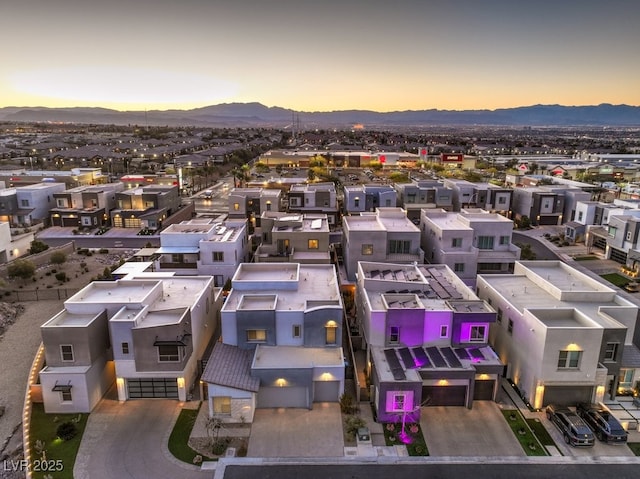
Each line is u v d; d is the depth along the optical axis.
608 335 31.09
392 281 38.78
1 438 29.27
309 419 30.97
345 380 35.31
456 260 51.38
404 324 33.78
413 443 28.47
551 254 70.62
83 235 80.81
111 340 32.12
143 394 33.12
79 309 33.69
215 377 30.45
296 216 60.50
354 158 175.75
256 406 31.95
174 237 53.94
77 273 60.00
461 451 27.78
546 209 88.81
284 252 54.00
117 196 88.12
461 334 33.84
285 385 31.62
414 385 29.61
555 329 30.19
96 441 28.66
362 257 51.62
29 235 69.44
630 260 61.59
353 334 40.78
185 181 130.50
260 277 41.28
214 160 169.75
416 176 136.50
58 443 28.41
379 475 25.86
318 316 33.84
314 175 130.75
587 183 110.38
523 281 42.47
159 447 28.17
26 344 40.84
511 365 35.16
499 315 37.41
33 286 55.06
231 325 34.16
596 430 29.00
